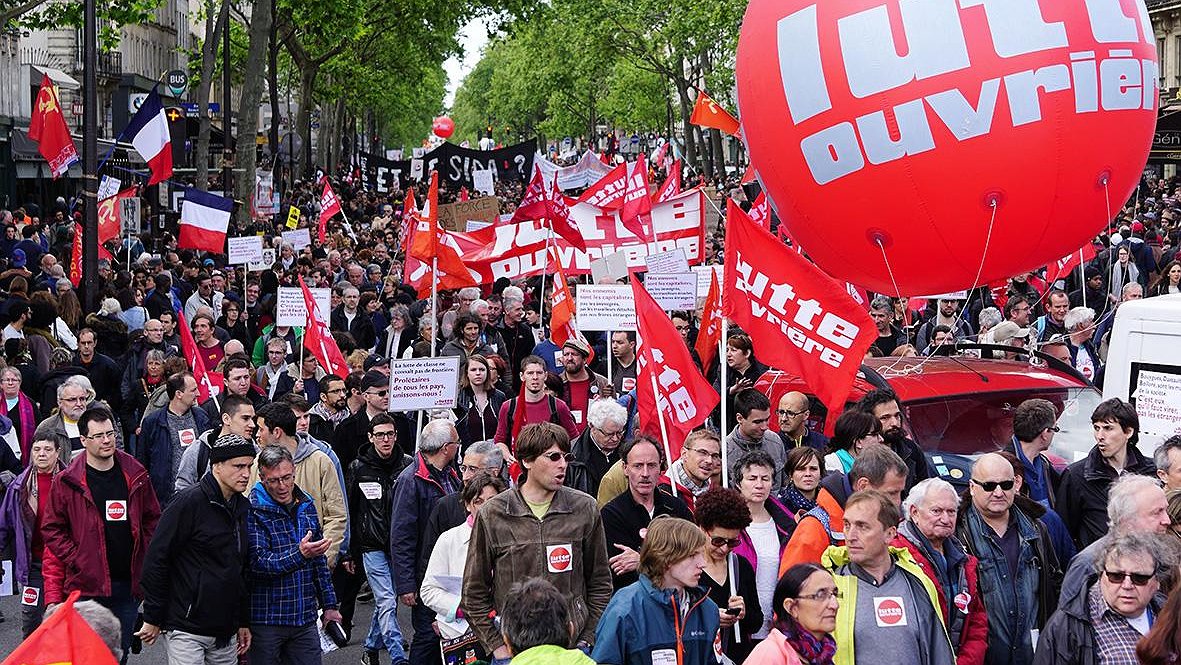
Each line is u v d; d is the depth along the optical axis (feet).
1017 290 63.82
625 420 34.71
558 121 385.70
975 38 36.32
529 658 17.95
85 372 49.16
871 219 38.81
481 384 43.47
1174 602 19.79
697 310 56.95
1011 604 25.50
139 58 245.24
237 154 137.28
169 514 27.73
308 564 29.17
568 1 228.63
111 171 141.28
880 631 23.07
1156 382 33.68
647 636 22.13
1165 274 68.18
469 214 81.41
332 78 254.68
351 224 147.02
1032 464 30.86
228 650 28.27
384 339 67.10
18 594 40.37
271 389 51.19
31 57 171.53
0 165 142.20
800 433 34.71
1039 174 37.04
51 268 73.20
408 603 31.60
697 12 216.13
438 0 196.24
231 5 153.28
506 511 25.73
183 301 80.64
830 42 37.78
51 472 34.01
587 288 43.21
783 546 27.04
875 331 30.94
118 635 19.22
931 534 24.40
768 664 18.70
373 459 35.04
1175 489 26.86
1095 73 36.78
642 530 27.07
